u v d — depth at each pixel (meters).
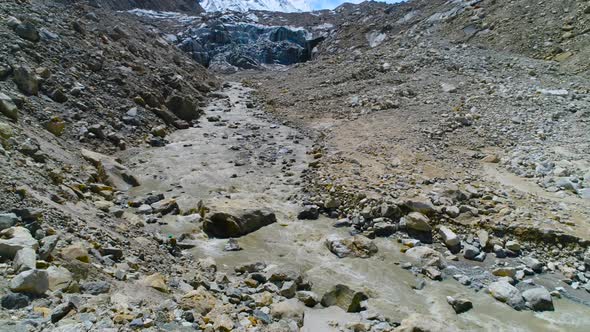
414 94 25.03
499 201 12.37
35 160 11.10
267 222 11.94
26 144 11.10
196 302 6.70
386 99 24.45
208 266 9.28
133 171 15.05
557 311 8.34
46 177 10.25
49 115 14.92
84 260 6.84
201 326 6.04
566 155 15.48
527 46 29.78
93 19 26.53
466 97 23.23
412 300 8.55
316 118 23.78
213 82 33.25
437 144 17.61
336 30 63.34
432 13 43.31
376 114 22.69
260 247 10.69
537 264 9.90
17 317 5.01
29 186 8.73
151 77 23.05
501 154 16.45
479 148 17.20
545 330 7.68
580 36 27.69
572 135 17.34
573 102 20.70
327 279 9.22
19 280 5.42
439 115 21.00
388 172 14.72
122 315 5.55
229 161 16.84
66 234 7.59
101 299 5.95
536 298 8.48
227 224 11.24
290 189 14.27
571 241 10.40
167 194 13.55
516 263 10.17
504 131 18.52
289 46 68.12
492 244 10.74
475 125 19.47
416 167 15.17
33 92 15.52
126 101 19.53
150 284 7.09
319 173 14.82
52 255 6.52
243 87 34.34
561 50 27.52
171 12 87.38
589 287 9.11
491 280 9.45
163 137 19.17
